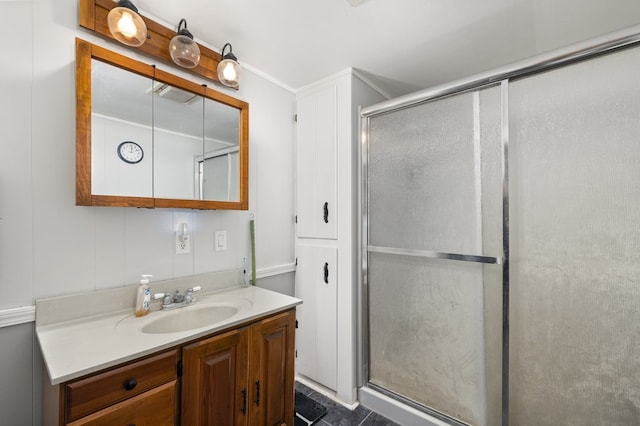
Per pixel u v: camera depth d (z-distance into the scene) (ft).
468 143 4.76
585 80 3.77
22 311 3.47
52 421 3.01
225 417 3.84
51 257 3.71
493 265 4.53
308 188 6.89
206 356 3.67
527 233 4.20
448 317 5.00
